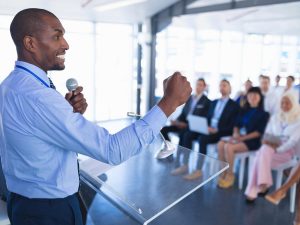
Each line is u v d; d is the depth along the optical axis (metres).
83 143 0.77
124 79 6.66
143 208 0.94
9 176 0.92
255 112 3.43
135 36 6.63
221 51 7.48
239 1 4.70
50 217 0.90
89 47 6.12
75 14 5.41
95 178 1.14
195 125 3.88
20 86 0.80
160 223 2.55
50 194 0.89
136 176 1.14
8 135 0.82
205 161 1.28
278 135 2.99
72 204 0.92
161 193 1.02
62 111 0.76
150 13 6.11
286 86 4.11
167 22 6.07
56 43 0.85
